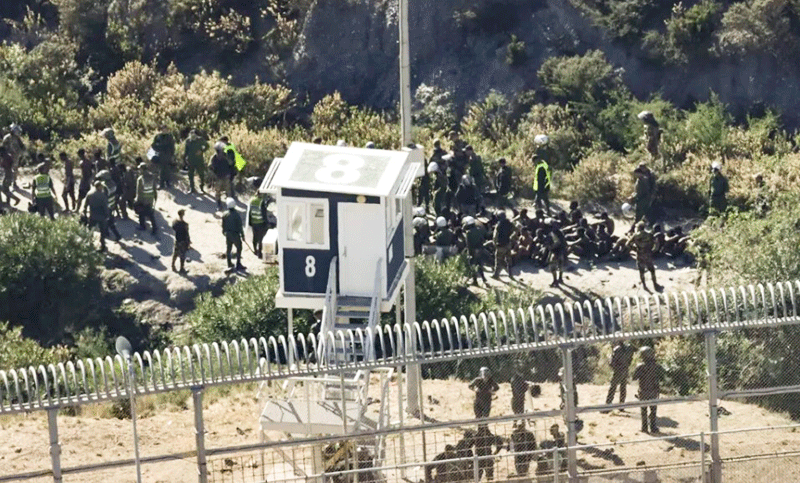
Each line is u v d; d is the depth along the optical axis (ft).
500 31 380.37
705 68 369.09
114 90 363.97
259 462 170.30
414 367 186.80
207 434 181.16
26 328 277.03
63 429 179.83
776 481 156.04
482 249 286.46
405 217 189.88
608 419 181.57
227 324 253.24
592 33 377.91
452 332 208.03
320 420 158.81
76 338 274.16
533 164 333.42
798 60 367.04
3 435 178.09
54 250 280.72
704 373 192.95
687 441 173.37
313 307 178.81
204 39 388.78
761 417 182.70
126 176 307.37
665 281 285.23
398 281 184.65
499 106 365.61
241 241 290.76
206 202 318.45
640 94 369.71
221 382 146.10
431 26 381.19
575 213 299.58
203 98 357.82
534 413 152.15
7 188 308.40
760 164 327.67
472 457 150.41
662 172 332.80
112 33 386.32
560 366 198.59
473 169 310.86
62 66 370.53
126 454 174.50
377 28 381.40
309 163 184.34
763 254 241.35
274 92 368.07
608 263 294.46
